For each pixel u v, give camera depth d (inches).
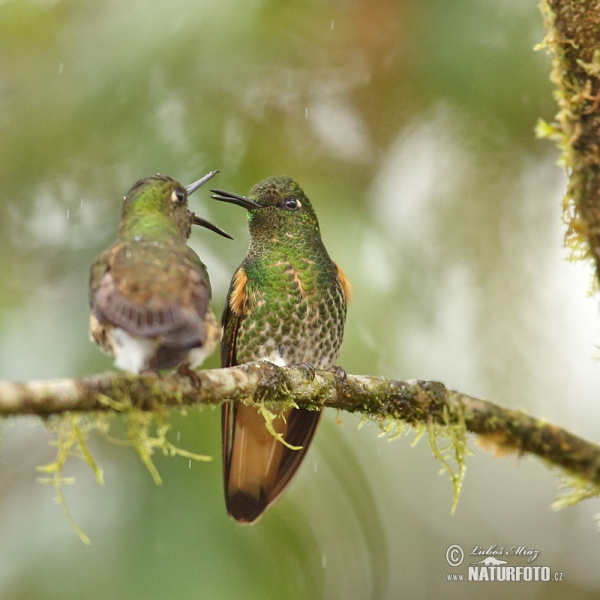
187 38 387.2
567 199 231.1
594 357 287.0
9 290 405.4
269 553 351.9
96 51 399.5
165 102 422.0
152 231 293.4
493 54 422.6
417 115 476.7
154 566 320.8
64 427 228.2
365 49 443.8
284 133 466.6
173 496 337.7
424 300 444.1
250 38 398.6
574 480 286.0
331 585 421.7
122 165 423.2
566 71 227.5
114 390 227.6
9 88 415.2
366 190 474.9
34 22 415.5
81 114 405.7
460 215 454.6
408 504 562.3
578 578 568.1
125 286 246.2
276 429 360.5
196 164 435.5
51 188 428.1
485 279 440.5
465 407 290.2
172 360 245.1
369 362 416.8
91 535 329.7
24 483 401.1
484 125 463.8
